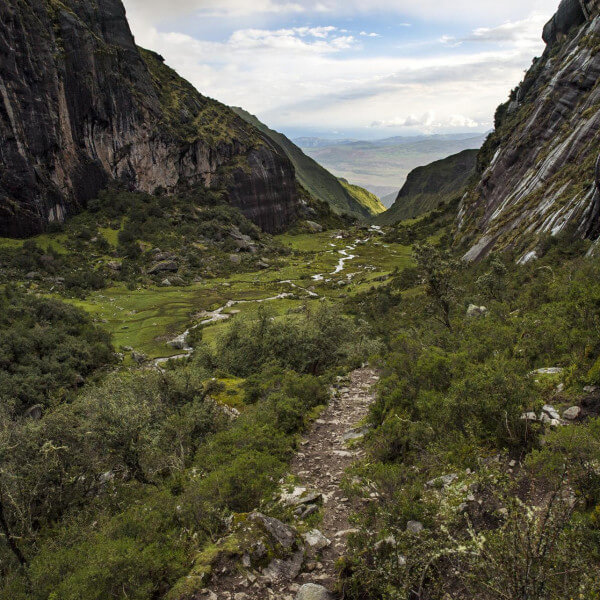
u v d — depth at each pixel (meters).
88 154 147.62
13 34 123.44
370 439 13.95
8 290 86.12
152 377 24.70
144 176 163.38
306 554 8.24
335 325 36.34
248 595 7.37
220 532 9.49
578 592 4.49
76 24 143.12
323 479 12.30
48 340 63.19
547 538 4.75
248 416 19.39
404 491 8.65
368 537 7.76
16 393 49.62
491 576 4.95
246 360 34.03
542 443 8.59
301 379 22.95
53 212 134.00
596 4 100.94
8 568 12.33
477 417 10.05
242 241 160.62
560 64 99.44
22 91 124.38
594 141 56.75
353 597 6.75
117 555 8.55
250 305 95.69
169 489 14.42
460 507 7.20
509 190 87.62
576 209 46.16
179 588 7.63
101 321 84.56
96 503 16.22
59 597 8.28
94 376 59.75
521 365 13.02
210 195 180.00
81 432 16.77
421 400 13.08
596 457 6.72
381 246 178.50
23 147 124.88
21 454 15.73
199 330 75.62
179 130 179.62
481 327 21.48
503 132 128.38
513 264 49.91
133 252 130.50
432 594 5.99
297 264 148.38
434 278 29.31
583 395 10.18
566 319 15.55
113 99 152.75
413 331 29.86
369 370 27.31
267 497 10.58
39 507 15.67
